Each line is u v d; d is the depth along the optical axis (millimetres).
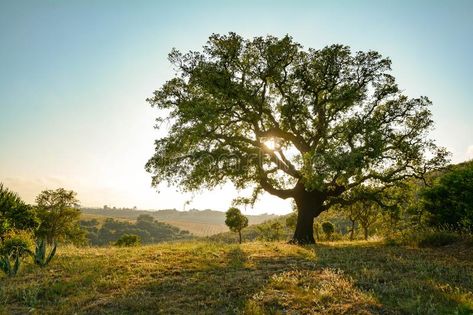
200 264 11055
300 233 20938
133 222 193875
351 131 19203
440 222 16297
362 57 20234
